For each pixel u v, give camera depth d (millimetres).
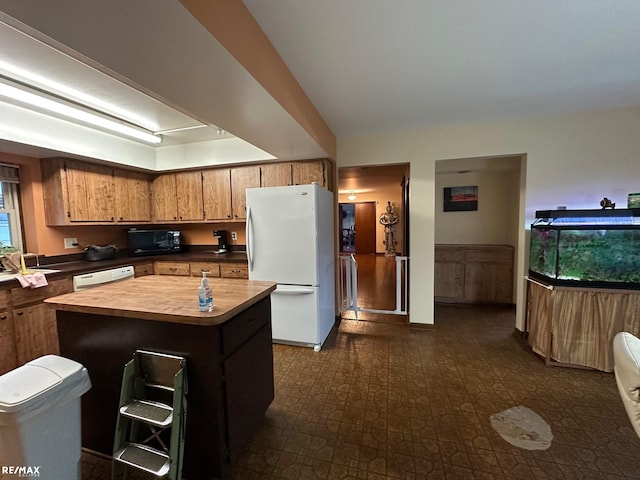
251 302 1596
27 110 2543
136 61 1272
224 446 1417
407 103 2541
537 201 2980
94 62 1276
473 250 4246
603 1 1340
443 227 4664
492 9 1387
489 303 4242
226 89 1552
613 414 1870
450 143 3211
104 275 3146
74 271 2869
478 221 4523
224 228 4238
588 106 2664
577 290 2393
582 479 1409
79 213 3189
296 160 3486
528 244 3043
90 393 1612
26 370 1214
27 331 2486
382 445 1641
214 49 1177
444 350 2840
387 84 2174
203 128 3109
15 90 2158
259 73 1489
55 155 2955
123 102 2426
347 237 11328
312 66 1896
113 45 1141
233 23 1237
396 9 1374
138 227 4227
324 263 3102
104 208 3451
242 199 3723
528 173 2984
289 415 1912
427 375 2385
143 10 928
